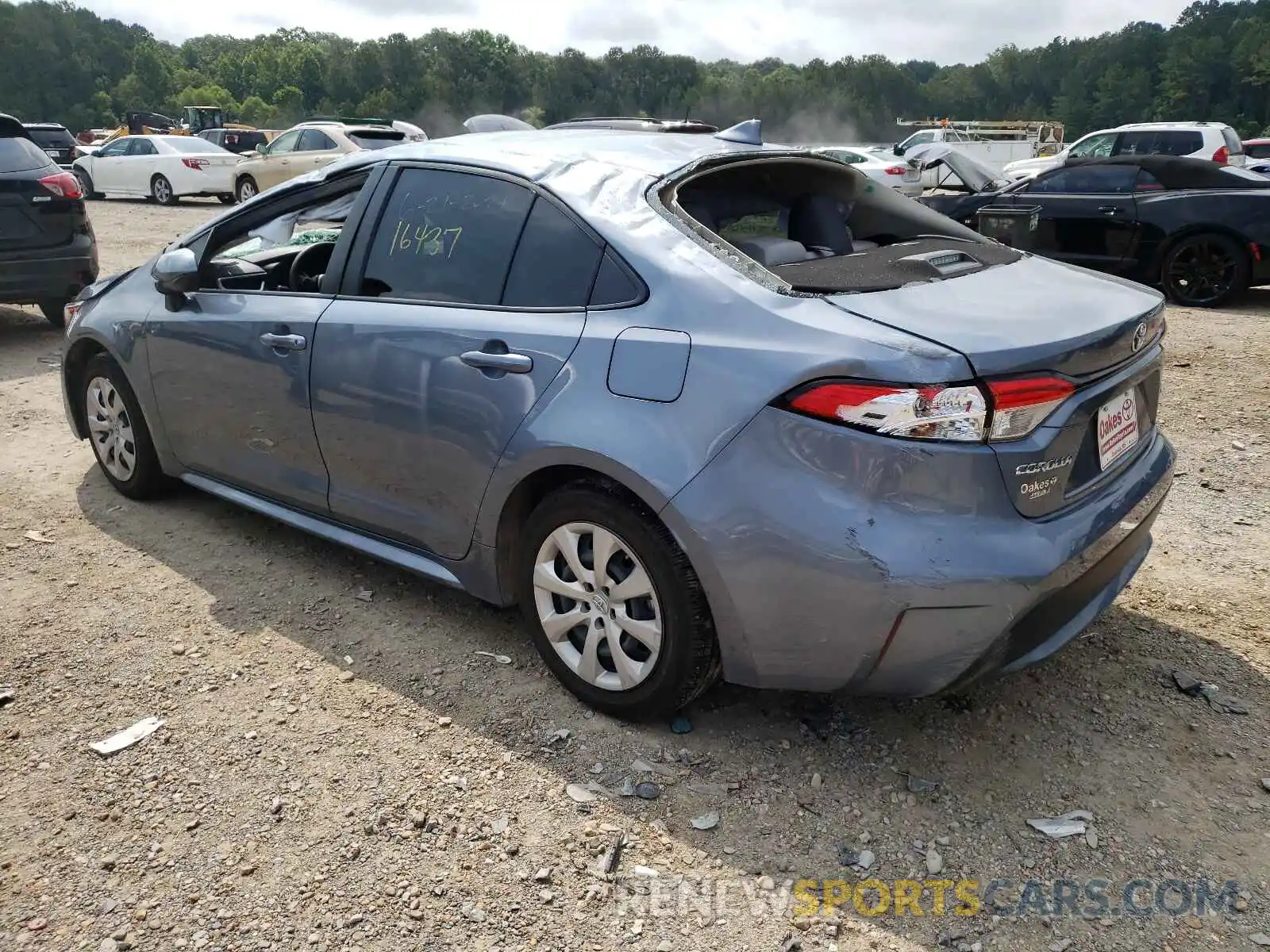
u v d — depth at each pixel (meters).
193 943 2.16
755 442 2.43
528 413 2.84
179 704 3.01
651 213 2.84
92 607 3.59
